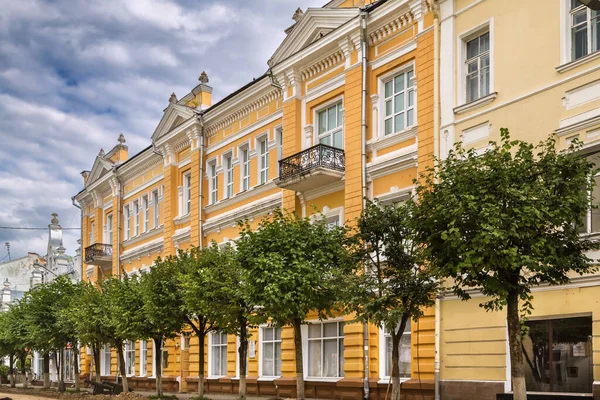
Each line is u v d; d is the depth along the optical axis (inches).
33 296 1379.2
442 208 459.5
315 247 675.4
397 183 815.7
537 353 631.8
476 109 706.8
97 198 1737.2
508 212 440.8
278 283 637.3
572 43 633.0
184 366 1247.5
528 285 496.7
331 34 909.8
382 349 809.5
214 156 1230.3
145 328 952.9
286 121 995.3
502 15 693.9
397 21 838.5
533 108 650.2
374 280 577.9
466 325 687.7
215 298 756.6
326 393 874.8
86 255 1660.9
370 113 869.8
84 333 1149.7
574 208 450.3
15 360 2101.4
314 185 925.2
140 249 1466.5
